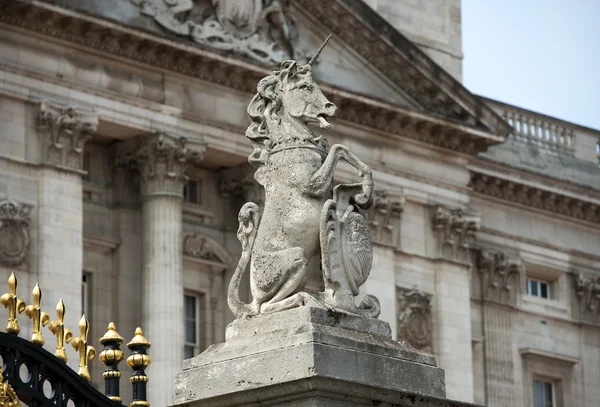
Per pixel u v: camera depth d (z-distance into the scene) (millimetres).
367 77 71125
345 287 15523
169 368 61344
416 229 72812
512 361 79125
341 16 69125
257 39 66375
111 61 62344
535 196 81312
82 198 61406
